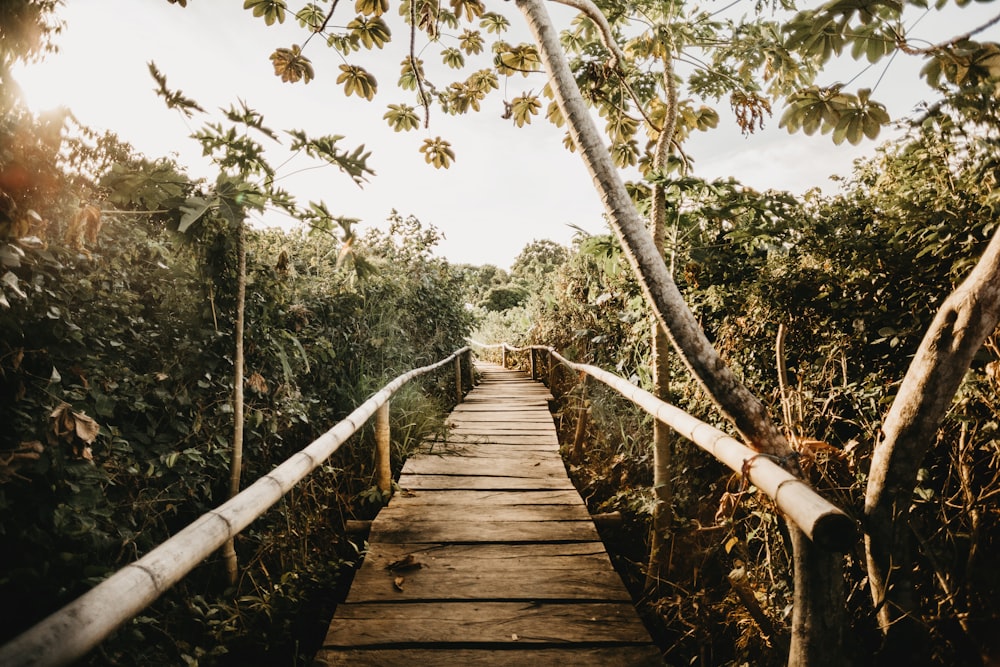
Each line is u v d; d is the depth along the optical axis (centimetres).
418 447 436
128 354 246
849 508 183
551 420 586
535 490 347
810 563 123
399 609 210
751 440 145
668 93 249
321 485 328
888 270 227
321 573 253
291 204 242
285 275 321
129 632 178
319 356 415
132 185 219
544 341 963
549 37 161
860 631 160
